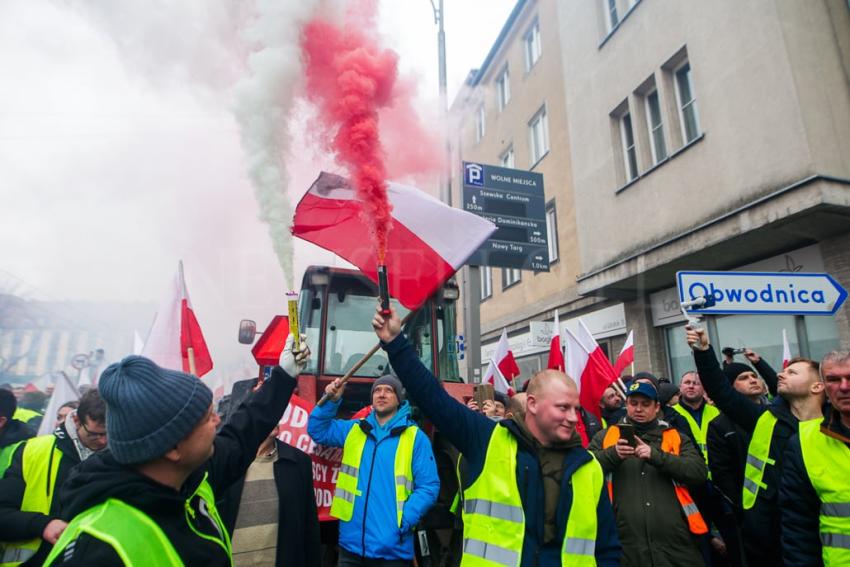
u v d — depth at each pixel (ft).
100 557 3.76
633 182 29.35
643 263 27.58
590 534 6.66
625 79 30.27
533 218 25.82
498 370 17.70
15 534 7.13
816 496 7.70
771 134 21.11
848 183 19.53
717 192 23.75
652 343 30.66
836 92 20.84
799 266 22.66
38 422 15.78
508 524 6.75
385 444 10.60
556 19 38.91
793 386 9.89
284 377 6.77
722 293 12.42
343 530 10.35
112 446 4.29
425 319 15.71
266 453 9.05
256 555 8.31
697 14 24.97
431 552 13.52
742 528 10.56
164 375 4.54
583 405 15.29
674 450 10.12
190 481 4.75
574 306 37.27
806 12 21.30
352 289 15.15
